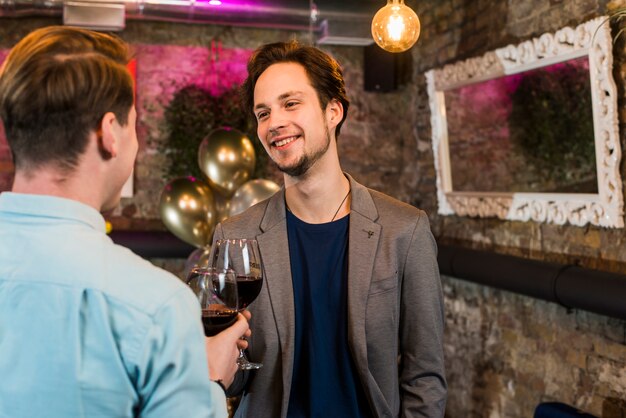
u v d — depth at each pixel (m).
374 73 5.49
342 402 1.86
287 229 1.98
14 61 1.11
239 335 1.39
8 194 1.13
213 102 5.37
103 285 1.07
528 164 3.71
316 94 1.88
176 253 5.18
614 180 3.04
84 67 1.11
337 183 1.96
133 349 1.06
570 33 3.24
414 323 1.94
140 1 4.63
